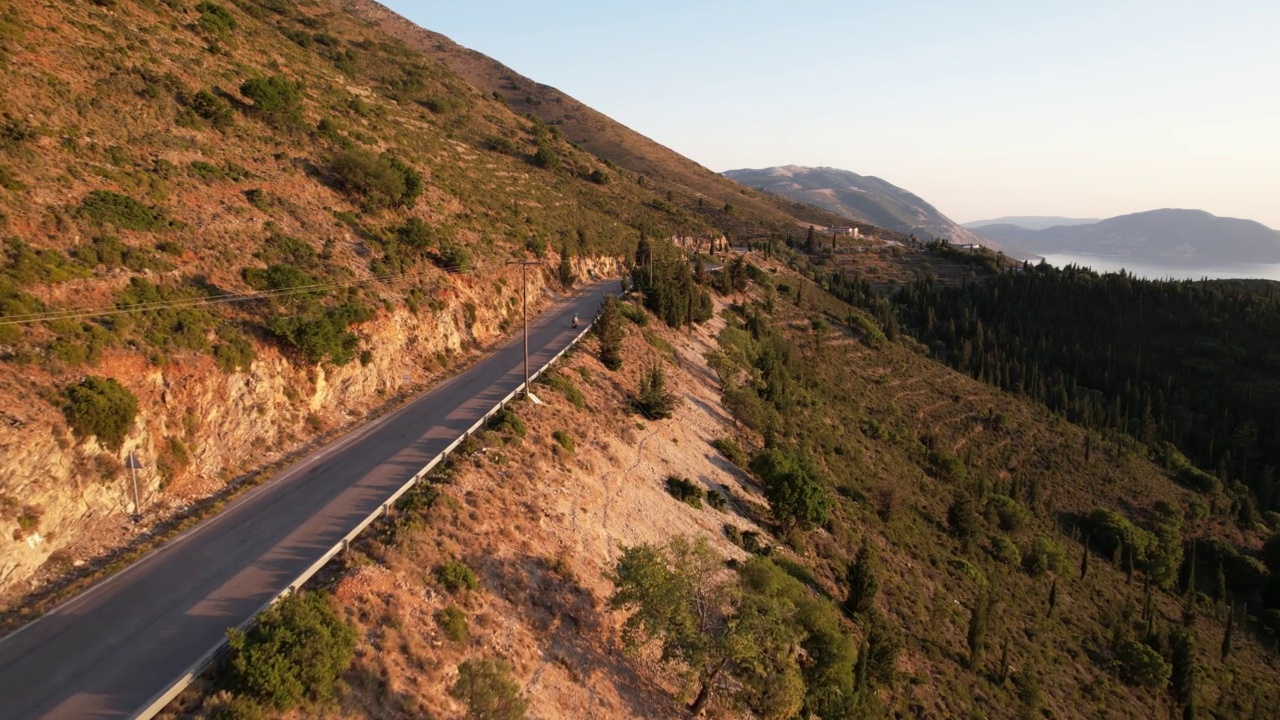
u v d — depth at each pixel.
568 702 20.70
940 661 38.66
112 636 17.34
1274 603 70.75
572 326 54.97
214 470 26.59
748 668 23.92
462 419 33.88
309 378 32.41
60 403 21.36
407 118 87.69
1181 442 104.81
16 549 18.75
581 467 33.66
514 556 24.48
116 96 41.72
